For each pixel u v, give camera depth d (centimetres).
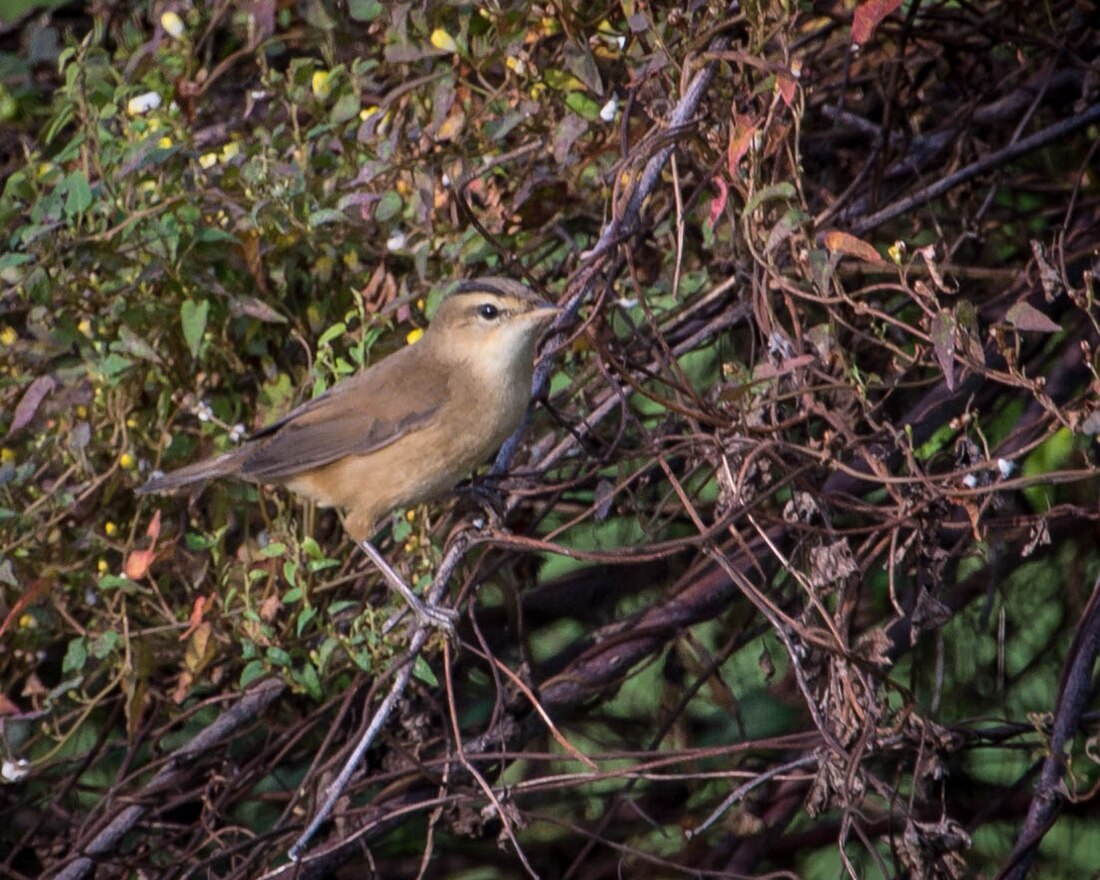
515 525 1112
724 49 881
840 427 839
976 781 1204
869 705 826
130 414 1042
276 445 958
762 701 1220
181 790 1110
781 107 861
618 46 946
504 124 957
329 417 959
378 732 912
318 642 1018
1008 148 1052
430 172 989
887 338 1077
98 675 1088
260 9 1105
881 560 1049
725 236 1013
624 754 905
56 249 990
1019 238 1194
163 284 1011
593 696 1145
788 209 839
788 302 855
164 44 1132
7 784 1212
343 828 1042
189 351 1031
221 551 1003
